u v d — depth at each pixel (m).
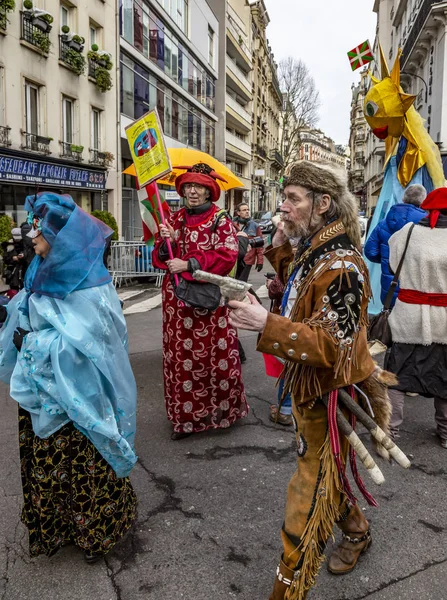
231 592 2.20
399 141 6.30
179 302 3.52
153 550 2.46
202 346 3.56
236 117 36.25
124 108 18.58
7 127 12.15
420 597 2.16
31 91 13.50
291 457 3.39
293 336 1.70
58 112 14.41
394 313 3.53
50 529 2.30
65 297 2.14
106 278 2.27
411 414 4.13
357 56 6.74
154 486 3.04
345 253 1.81
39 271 2.14
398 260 3.48
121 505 2.38
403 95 5.94
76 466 2.22
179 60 24.11
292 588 1.88
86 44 15.66
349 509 2.24
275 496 2.92
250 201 45.59
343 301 1.74
